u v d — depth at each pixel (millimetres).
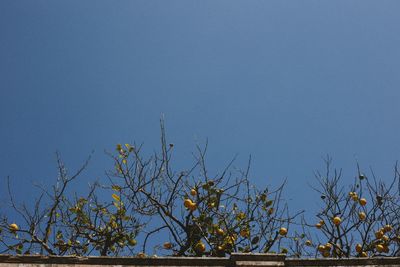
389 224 14234
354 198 14344
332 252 14008
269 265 10719
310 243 14125
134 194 14133
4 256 10406
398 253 13875
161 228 13805
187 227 13531
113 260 10773
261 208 14141
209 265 10812
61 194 14039
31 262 10500
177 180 14094
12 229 13242
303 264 10852
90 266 10672
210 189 13977
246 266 10664
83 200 14188
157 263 10797
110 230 14094
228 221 13945
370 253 13773
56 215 13922
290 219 14125
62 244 13602
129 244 13711
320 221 14211
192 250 13570
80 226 13984
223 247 13336
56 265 10578
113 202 14203
